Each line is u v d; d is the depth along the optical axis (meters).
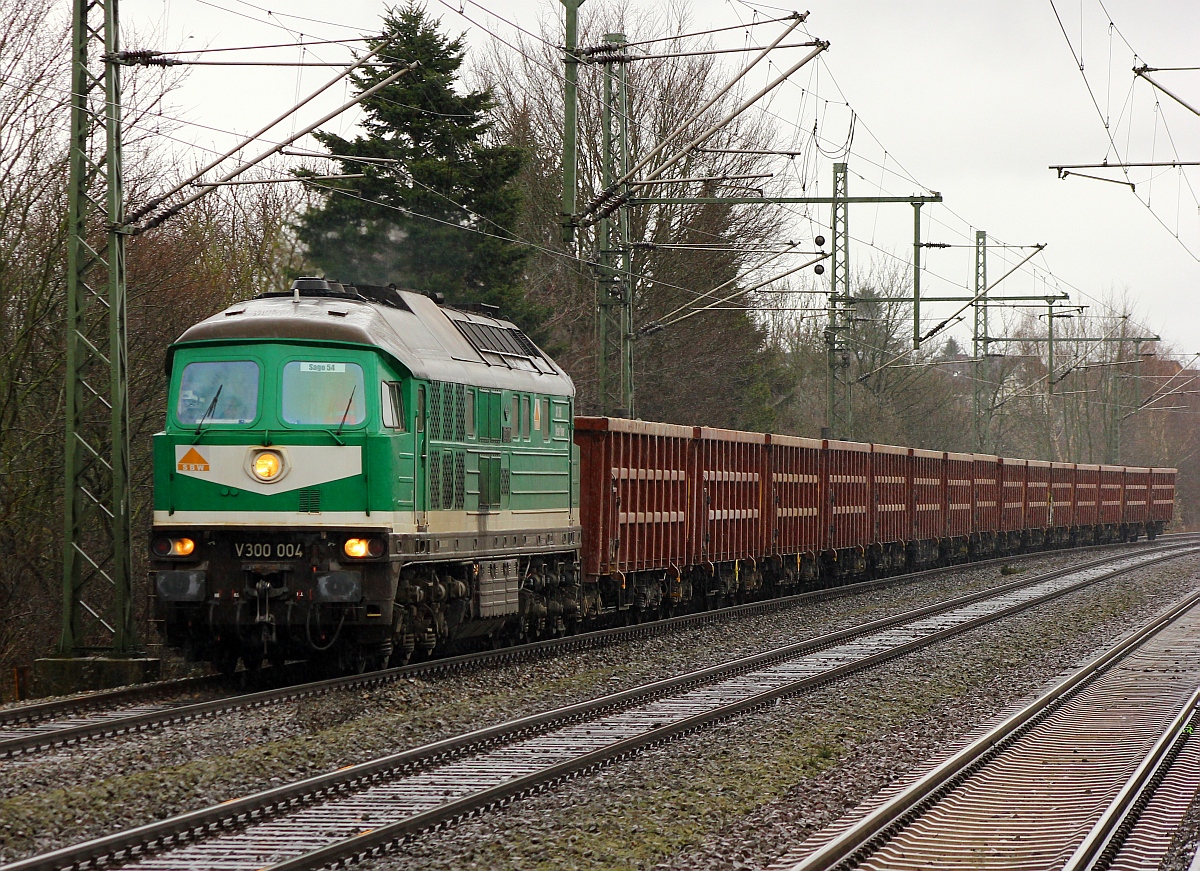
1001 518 138.25
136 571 64.38
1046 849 26.58
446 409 47.25
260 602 42.28
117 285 49.38
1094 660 55.97
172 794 28.73
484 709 40.88
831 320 113.31
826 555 98.25
